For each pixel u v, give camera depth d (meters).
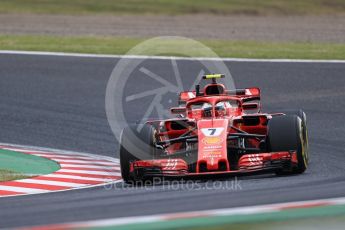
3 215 27.67
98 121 58.81
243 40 104.00
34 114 61.38
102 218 25.92
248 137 37.81
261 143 38.59
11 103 64.81
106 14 150.25
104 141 53.44
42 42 96.94
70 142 53.47
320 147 47.78
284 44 96.25
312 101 61.81
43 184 39.66
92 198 31.92
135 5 164.75
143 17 145.00
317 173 37.91
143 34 112.88
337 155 45.06
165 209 27.34
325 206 26.53
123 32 116.00
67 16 144.75
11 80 72.69
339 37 108.69
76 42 97.56
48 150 51.53
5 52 85.75
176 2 169.50
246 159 35.84
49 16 144.00
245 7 162.00
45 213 27.69
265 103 61.88
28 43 95.12
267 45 94.75
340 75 70.75
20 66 78.38
